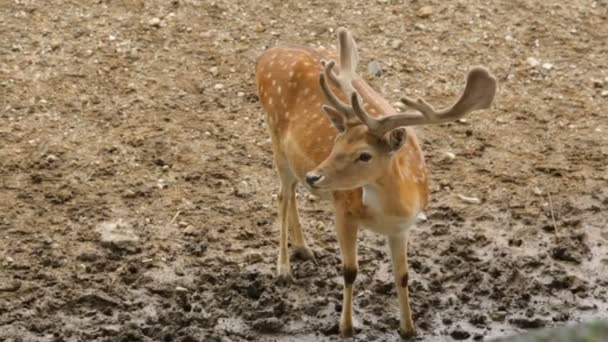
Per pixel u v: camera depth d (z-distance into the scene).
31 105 36.62
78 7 41.16
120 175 33.97
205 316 28.50
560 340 28.33
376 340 28.00
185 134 35.84
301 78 28.34
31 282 29.62
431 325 28.59
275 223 32.34
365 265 30.64
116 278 29.91
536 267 30.83
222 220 32.34
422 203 26.64
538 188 34.00
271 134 29.39
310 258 30.77
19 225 31.70
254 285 29.62
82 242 31.19
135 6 41.31
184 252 31.02
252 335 28.09
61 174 33.84
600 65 39.72
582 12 42.19
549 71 39.31
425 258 30.97
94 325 28.30
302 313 28.86
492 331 28.53
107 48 39.31
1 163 34.06
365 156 24.88
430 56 39.78
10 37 39.56
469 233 32.06
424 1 42.31
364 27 40.97
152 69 38.59
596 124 36.91
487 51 40.09
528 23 41.56
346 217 26.55
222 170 34.41
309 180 24.95
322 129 27.25
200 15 41.09
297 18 41.25
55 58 38.75
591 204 33.34
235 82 38.28
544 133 36.47
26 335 27.89
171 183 33.75
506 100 37.94
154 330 28.05
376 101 27.00
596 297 29.84
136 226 31.89
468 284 29.98
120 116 36.47
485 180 34.31
